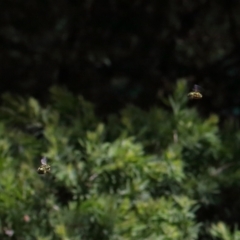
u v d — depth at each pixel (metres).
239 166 9.54
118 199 8.70
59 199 8.79
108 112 13.18
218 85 13.22
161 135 9.55
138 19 13.33
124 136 9.09
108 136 9.55
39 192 8.58
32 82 13.19
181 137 9.50
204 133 9.53
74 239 8.26
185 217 8.75
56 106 10.08
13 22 13.08
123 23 13.32
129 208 8.71
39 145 9.30
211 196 9.21
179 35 13.41
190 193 9.14
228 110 13.11
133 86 13.34
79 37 13.21
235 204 9.48
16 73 13.20
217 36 13.46
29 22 13.10
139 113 10.05
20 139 9.41
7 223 8.41
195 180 9.18
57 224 8.40
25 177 8.68
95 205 8.45
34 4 13.02
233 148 9.73
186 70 13.36
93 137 8.97
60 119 10.04
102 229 8.40
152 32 13.38
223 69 13.29
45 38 13.16
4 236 8.41
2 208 8.43
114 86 13.32
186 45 13.39
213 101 13.18
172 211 8.71
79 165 8.71
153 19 13.36
